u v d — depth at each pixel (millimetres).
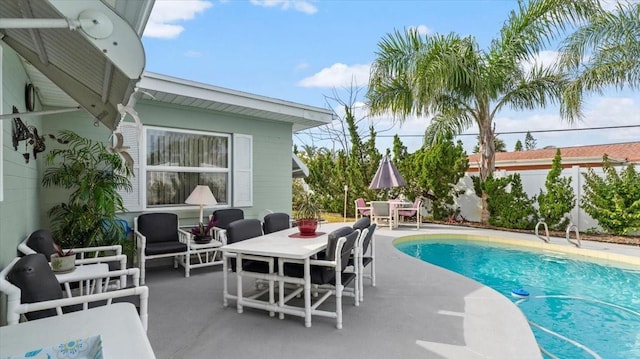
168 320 3131
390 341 2676
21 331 1326
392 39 8578
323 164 13469
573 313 3928
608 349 3074
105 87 1481
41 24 961
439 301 3555
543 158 13086
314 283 3076
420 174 10461
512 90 8773
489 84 8430
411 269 4855
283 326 2986
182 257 4875
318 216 6773
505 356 2426
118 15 1042
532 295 4555
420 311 3287
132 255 4734
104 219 4340
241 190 6301
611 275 5434
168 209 5488
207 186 5383
